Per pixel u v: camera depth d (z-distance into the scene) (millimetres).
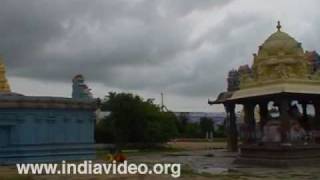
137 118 73875
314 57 42219
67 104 37312
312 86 39500
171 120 80312
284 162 36406
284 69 39500
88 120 38781
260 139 42281
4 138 34500
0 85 42562
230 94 52656
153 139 74812
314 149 38531
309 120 43938
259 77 41562
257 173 31375
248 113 44438
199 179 26031
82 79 41031
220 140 108000
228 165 38969
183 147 77562
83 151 38000
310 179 27562
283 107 38781
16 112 34781
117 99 74312
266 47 41344
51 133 36344
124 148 72375
